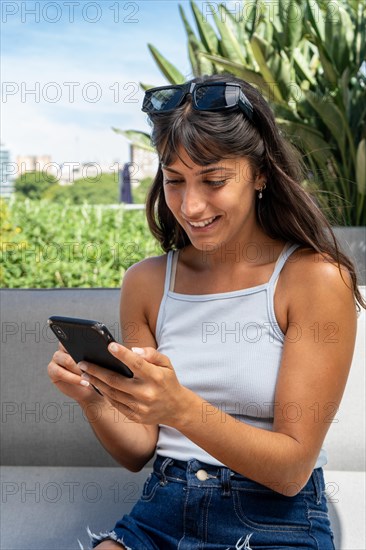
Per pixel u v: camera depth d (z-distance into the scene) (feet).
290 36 12.66
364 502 4.65
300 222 3.96
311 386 3.69
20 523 4.47
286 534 3.66
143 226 14.17
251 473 3.56
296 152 4.07
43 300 5.42
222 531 3.69
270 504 3.70
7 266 13.07
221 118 3.65
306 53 13.74
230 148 3.65
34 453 5.40
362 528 4.34
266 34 13.42
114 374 3.36
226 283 4.01
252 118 3.79
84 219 14.16
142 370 3.21
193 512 3.74
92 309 5.36
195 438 3.46
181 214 3.84
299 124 11.26
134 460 4.25
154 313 4.26
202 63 13.04
